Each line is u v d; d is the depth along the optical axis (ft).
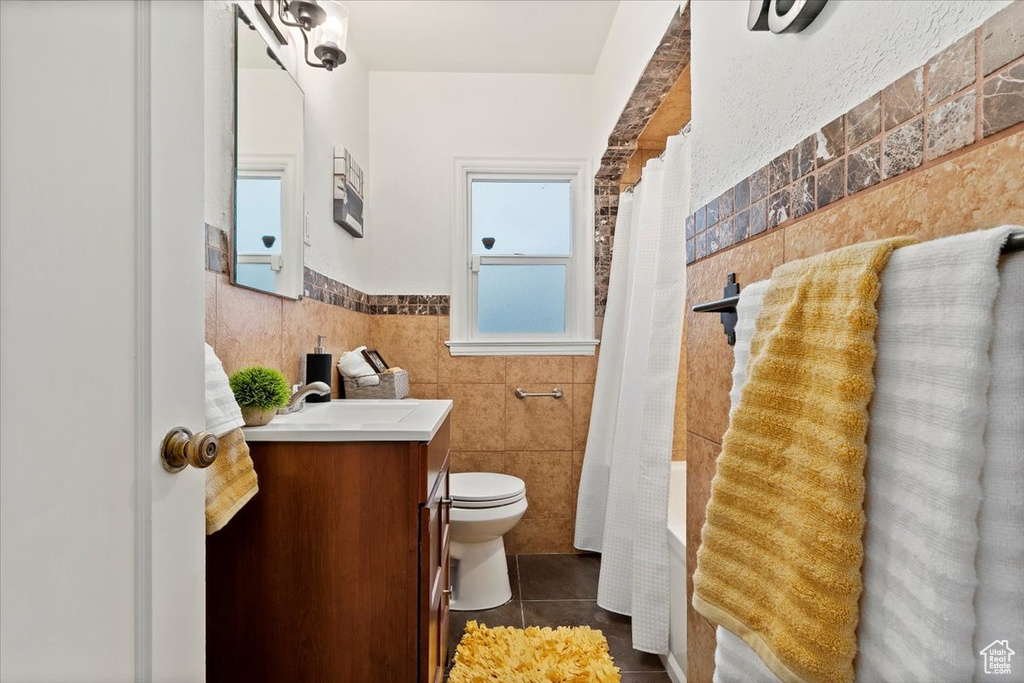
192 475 1.93
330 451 3.20
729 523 2.05
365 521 3.20
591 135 8.16
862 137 2.17
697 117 3.98
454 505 5.98
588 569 7.33
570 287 8.43
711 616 2.09
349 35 6.94
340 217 6.07
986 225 1.59
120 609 1.56
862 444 1.53
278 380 3.38
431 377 7.97
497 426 7.96
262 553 3.18
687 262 4.20
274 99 4.40
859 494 1.53
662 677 4.88
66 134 1.38
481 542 6.28
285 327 4.68
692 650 4.02
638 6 5.58
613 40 6.75
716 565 2.09
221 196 3.51
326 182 5.83
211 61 3.39
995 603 1.23
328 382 5.24
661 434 5.09
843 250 1.73
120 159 1.57
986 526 1.25
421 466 3.23
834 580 1.56
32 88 1.28
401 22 6.72
